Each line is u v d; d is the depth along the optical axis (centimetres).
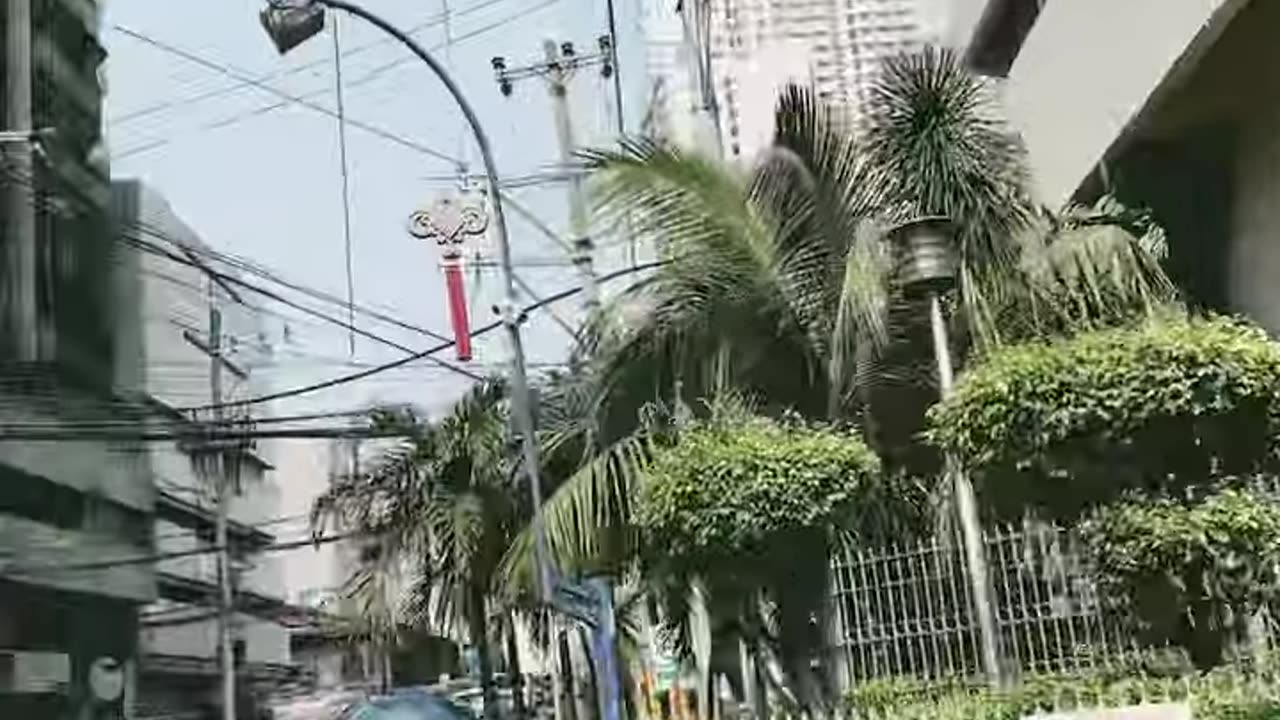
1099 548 680
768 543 836
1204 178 1165
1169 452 666
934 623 905
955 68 935
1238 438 665
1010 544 856
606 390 1033
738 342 988
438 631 1897
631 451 1007
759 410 988
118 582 3133
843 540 874
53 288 2616
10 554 2708
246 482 4247
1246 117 1080
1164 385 654
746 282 978
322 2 1188
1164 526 648
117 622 3238
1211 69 1010
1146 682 726
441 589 1809
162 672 3541
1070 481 687
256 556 4381
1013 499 715
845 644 930
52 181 2542
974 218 895
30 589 2784
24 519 2759
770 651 982
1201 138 1136
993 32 1653
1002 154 930
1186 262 1170
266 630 4628
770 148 1005
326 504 1977
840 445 855
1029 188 977
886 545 934
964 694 818
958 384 734
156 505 3353
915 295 862
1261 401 658
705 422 944
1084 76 1215
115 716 3109
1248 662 700
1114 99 1142
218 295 2958
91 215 2672
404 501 1850
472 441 1695
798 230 988
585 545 1020
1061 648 827
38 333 2580
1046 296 895
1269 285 1065
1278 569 683
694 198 967
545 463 1322
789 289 983
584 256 1383
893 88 924
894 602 924
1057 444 669
